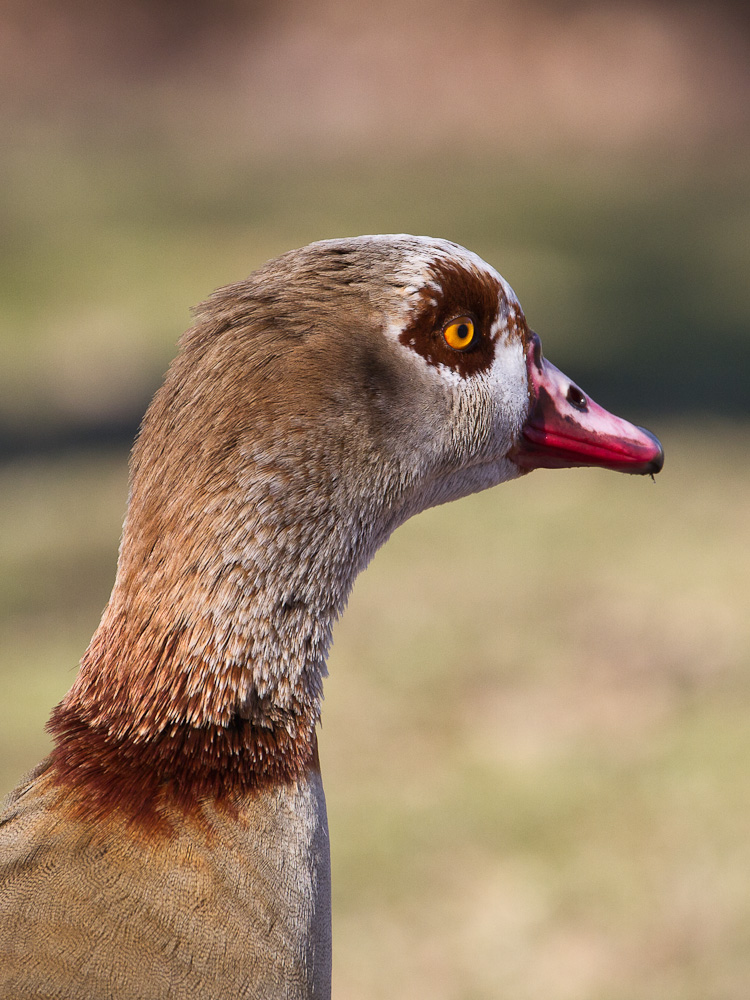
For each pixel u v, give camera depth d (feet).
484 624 43.78
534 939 30.22
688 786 34.73
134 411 66.64
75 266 92.32
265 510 14.99
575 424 19.29
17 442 63.36
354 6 143.23
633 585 46.19
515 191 112.78
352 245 16.66
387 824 33.76
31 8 145.79
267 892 13.92
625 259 93.25
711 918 30.63
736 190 111.14
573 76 133.18
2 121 131.44
